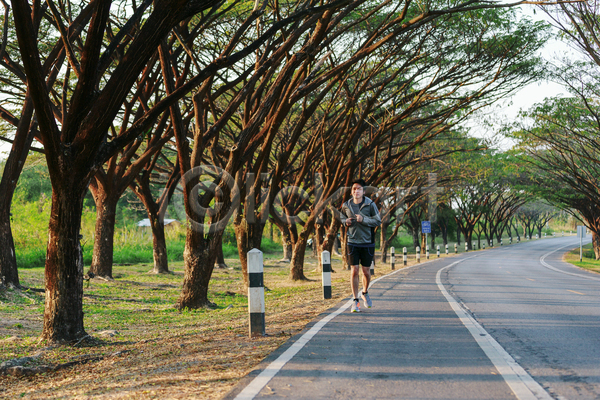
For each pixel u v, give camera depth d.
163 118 16.66
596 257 43.72
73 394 4.18
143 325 8.93
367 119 18.66
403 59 16.50
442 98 16.86
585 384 4.07
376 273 20.59
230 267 28.89
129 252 31.86
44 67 12.36
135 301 13.12
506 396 3.74
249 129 10.96
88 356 5.90
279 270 27.33
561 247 66.25
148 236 40.12
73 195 6.63
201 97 11.16
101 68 6.93
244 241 15.10
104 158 6.84
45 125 6.15
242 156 11.64
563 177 33.59
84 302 12.23
